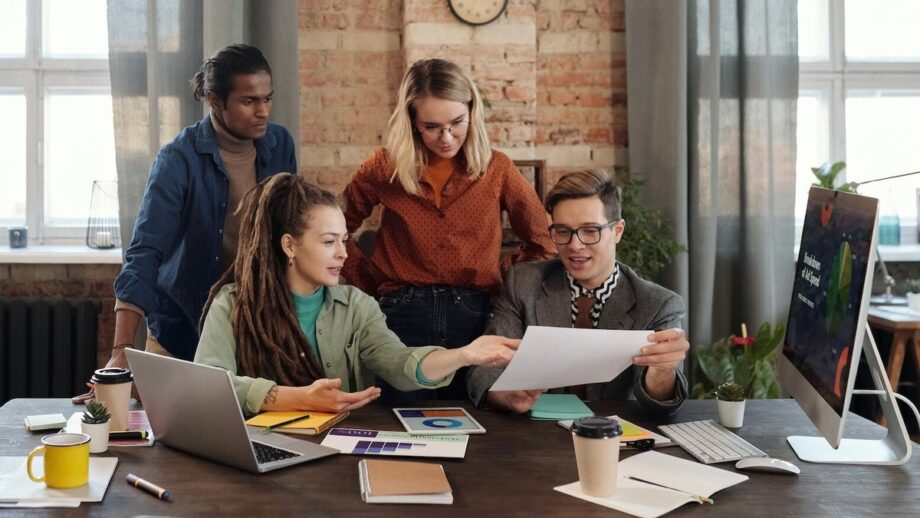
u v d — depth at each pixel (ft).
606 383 7.18
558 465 5.25
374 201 8.71
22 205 13.47
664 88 12.50
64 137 13.43
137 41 11.94
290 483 4.91
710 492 4.79
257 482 4.92
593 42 13.15
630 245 11.80
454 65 7.88
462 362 6.29
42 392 12.54
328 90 12.83
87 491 4.74
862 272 4.95
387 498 4.62
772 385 11.48
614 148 13.26
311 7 12.75
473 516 4.44
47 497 4.64
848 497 4.78
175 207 8.08
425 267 8.30
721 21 12.81
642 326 6.92
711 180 12.70
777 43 12.73
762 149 12.75
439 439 5.72
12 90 13.30
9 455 5.39
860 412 13.24
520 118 12.49
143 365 5.43
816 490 4.88
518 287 7.29
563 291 7.18
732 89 12.92
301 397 6.11
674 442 5.77
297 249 6.54
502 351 6.24
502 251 11.63
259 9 11.91
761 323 12.80
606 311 7.04
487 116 12.45
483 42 12.37
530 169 12.57
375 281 8.71
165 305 8.50
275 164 8.63
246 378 6.18
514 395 6.38
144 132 12.02
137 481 4.83
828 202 5.92
